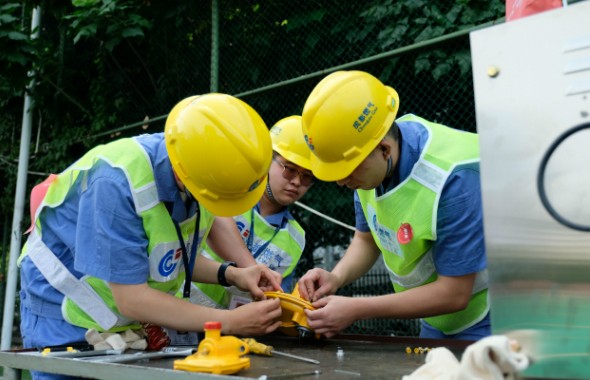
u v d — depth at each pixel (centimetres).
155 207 151
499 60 93
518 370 82
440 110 310
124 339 157
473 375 81
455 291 155
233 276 181
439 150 159
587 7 85
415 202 158
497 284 91
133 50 438
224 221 208
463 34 288
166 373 105
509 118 92
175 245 157
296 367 119
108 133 443
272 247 244
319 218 357
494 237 92
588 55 85
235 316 152
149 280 157
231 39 400
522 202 90
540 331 87
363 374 110
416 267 174
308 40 366
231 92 396
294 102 355
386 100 159
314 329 158
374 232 184
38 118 514
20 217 458
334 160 155
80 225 150
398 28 327
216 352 108
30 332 172
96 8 425
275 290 178
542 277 87
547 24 89
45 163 498
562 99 87
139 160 150
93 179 150
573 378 84
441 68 301
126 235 145
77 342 163
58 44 524
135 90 454
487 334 178
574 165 85
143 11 439
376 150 155
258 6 391
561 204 86
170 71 433
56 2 484
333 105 152
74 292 163
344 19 352
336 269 198
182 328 147
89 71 489
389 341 170
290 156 228
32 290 172
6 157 532
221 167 138
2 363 148
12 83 467
